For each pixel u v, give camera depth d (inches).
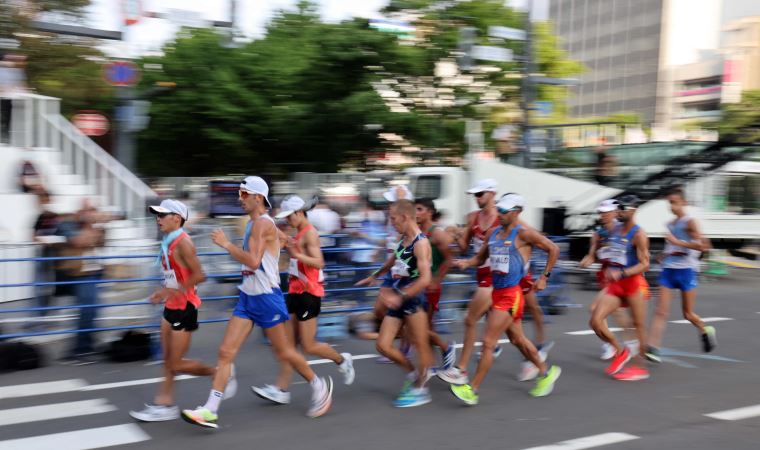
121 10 530.0
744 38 2133.4
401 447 186.1
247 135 727.7
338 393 237.5
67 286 284.4
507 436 196.2
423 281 214.7
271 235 202.5
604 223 272.2
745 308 442.9
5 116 466.6
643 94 2746.1
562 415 216.4
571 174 656.4
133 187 490.9
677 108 2322.8
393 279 227.3
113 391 236.7
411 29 703.7
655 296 481.1
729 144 581.0
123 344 278.1
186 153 774.5
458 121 715.4
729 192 687.1
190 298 201.6
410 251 219.6
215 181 549.3
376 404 225.1
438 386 248.4
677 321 389.4
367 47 679.1
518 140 645.9
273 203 505.7
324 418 209.8
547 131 674.8
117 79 470.0
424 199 258.7
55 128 495.2
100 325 283.7
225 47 695.7
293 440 190.4
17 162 438.0
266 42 749.9
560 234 589.9
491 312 227.5
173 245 196.2
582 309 417.1
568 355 300.7
